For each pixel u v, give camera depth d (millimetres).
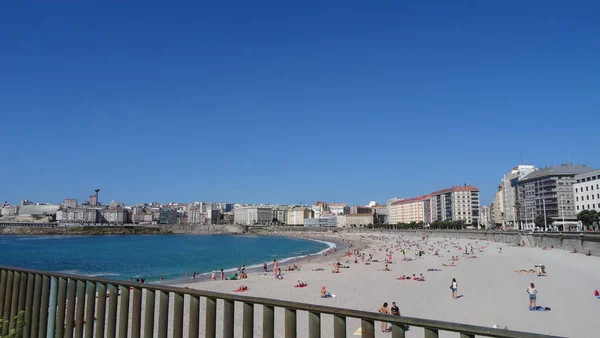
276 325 22141
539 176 161750
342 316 4387
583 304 31578
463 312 30016
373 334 4203
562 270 52312
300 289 42469
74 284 6938
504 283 42781
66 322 6926
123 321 6168
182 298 5629
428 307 32094
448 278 48906
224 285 46188
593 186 125688
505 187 198625
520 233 108812
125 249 140250
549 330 24812
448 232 164250
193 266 80375
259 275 58656
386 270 60594
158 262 89750
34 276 7625
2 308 8188
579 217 114812
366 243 163125
